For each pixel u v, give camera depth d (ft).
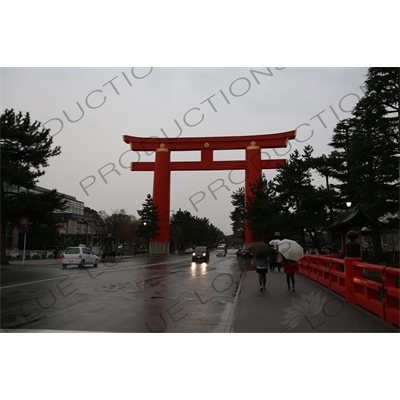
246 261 142.92
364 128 85.51
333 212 100.89
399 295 23.15
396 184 81.20
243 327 25.38
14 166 90.48
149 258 170.30
